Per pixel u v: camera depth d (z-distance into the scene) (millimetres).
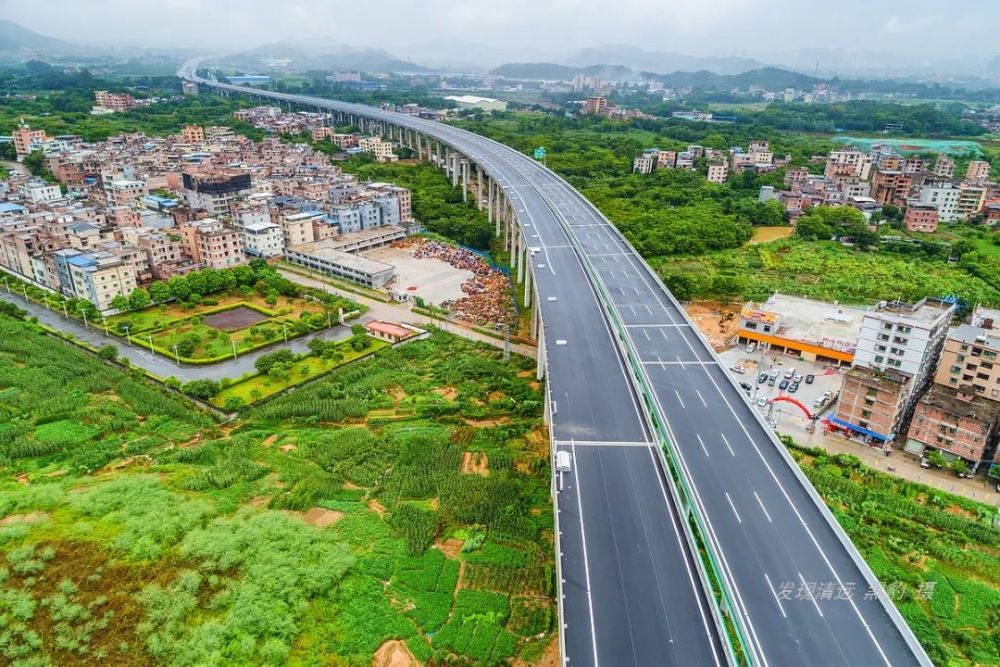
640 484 95250
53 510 107750
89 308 181375
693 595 76438
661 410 112750
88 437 129000
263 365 156500
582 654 68500
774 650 68750
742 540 83750
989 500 116812
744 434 106750
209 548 99188
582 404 115500
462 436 132500
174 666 81625
